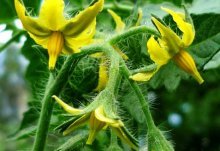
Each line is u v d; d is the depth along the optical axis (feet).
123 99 0.46
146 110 0.38
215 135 1.33
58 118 0.47
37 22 0.35
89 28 0.36
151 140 0.38
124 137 0.35
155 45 0.37
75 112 0.34
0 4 0.58
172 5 0.51
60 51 0.36
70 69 0.41
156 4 0.51
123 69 0.38
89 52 0.40
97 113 0.34
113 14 0.45
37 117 0.56
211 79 0.97
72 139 0.42
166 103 1.19
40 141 0.41
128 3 0.60
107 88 0.36
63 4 0.35
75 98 0.45
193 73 0.38
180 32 0.45
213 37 0.46
